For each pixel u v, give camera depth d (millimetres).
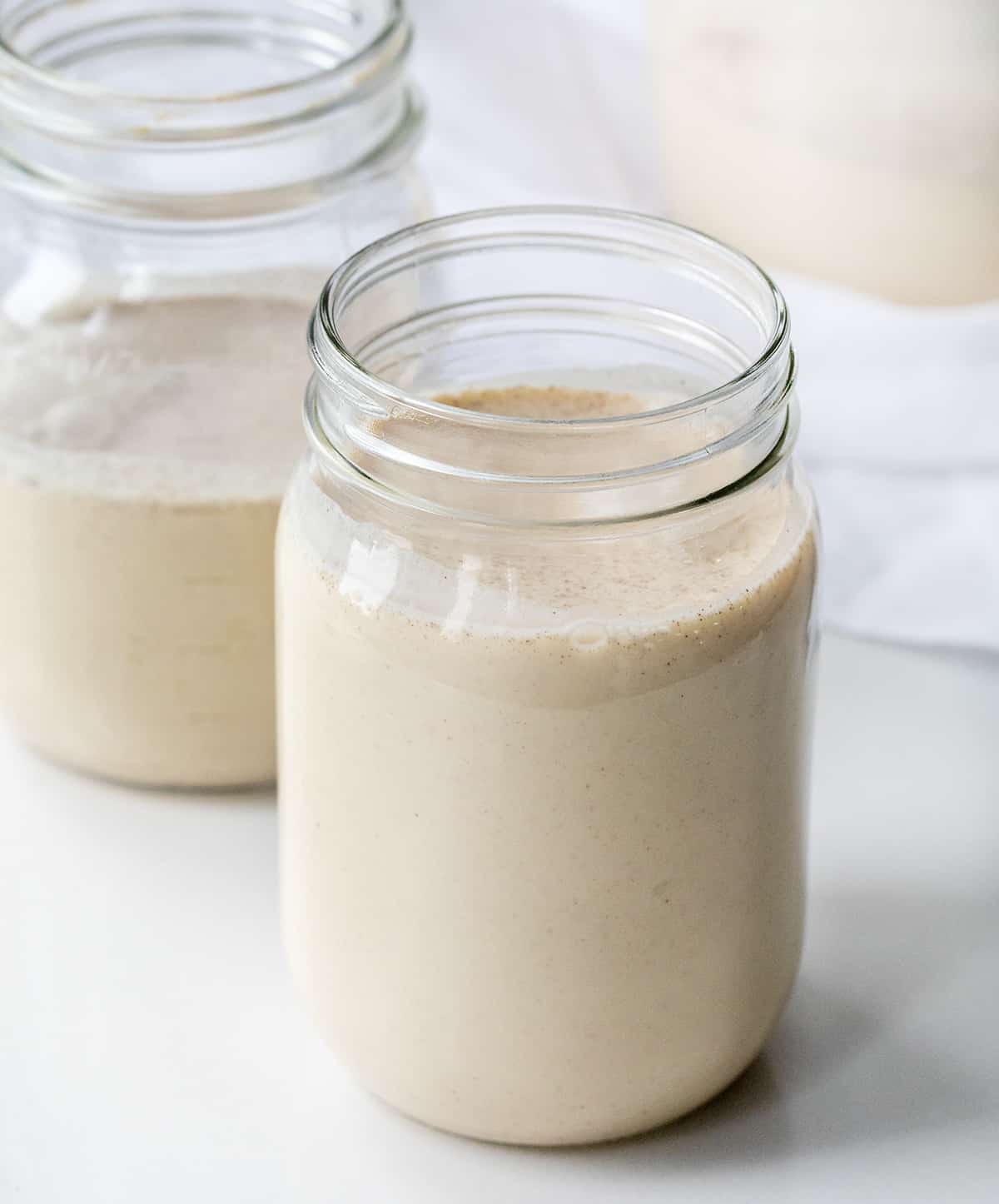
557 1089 535
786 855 538
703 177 765
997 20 690
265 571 597
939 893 613
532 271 549
